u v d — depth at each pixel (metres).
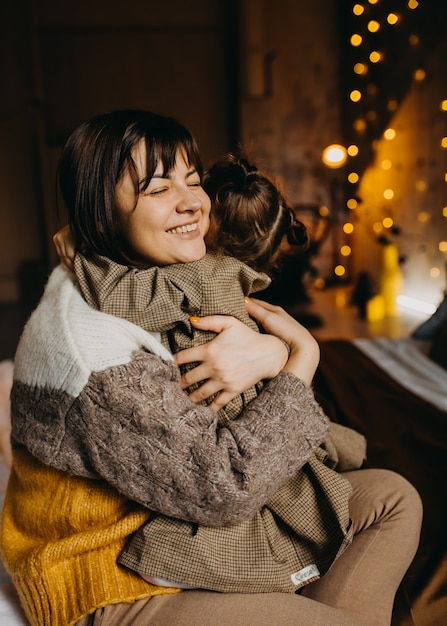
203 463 0.96
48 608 1.05
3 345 4.38
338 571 1.20
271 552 1.10
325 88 5.92
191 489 0.97
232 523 1.02
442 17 4.21
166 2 5.71
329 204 6.02
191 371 1.09
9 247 5.84
